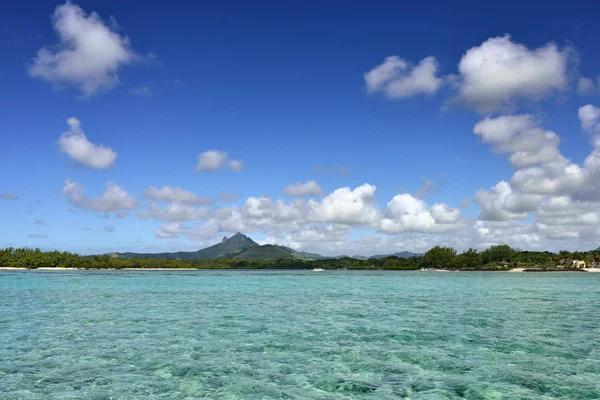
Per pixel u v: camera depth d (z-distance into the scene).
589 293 70.56
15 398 15.32
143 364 20.12
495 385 17.12
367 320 34.91
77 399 15.23
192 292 69.62
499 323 33.28
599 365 20.14
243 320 34.78
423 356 21.84
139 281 110.94
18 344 24.66
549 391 16.42
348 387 16.83
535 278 151.88
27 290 73.69
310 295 63.59
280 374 18.56
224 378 17.91
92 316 37.16
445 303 50.75
